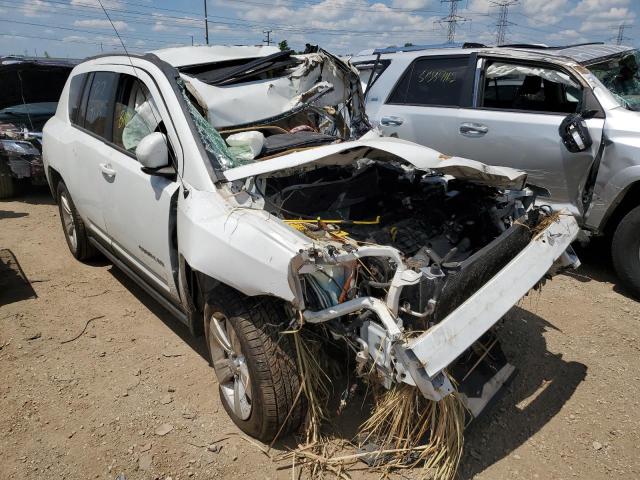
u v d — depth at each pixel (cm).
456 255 285
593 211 441
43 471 250
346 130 419
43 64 734
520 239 275
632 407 300
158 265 317
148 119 322
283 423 249
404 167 360
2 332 366
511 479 248
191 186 277
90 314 395
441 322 213
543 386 318
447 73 547
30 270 473
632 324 388
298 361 244
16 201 750
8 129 729
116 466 253
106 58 400
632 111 434
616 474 253
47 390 307
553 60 481
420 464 246
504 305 232
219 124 341
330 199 311
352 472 246
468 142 516
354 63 677
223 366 282
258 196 264
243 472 250
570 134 434
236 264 236
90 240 446
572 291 441
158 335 367
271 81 371
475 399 261
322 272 225
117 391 307
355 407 283
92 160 375
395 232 291
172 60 367
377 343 214
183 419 285
